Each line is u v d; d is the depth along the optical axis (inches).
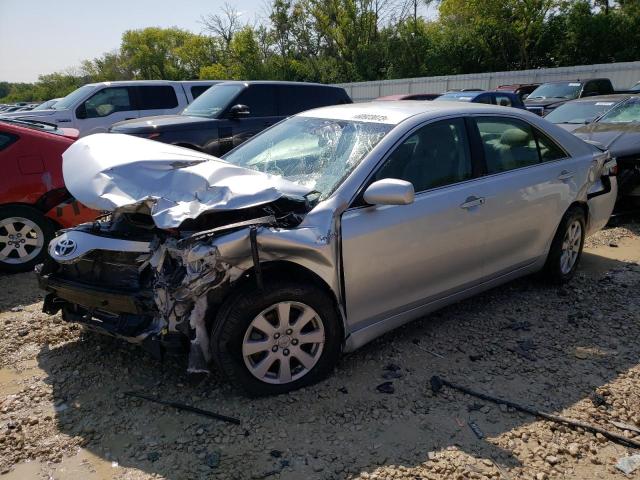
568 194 177.5
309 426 112.0
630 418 115.1
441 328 157.3
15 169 204.5
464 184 147.5
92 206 119.6
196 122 327.3
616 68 891.4
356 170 130.2
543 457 103.3
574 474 99.1
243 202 114.5
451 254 144.0
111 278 125.6
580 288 187.8
